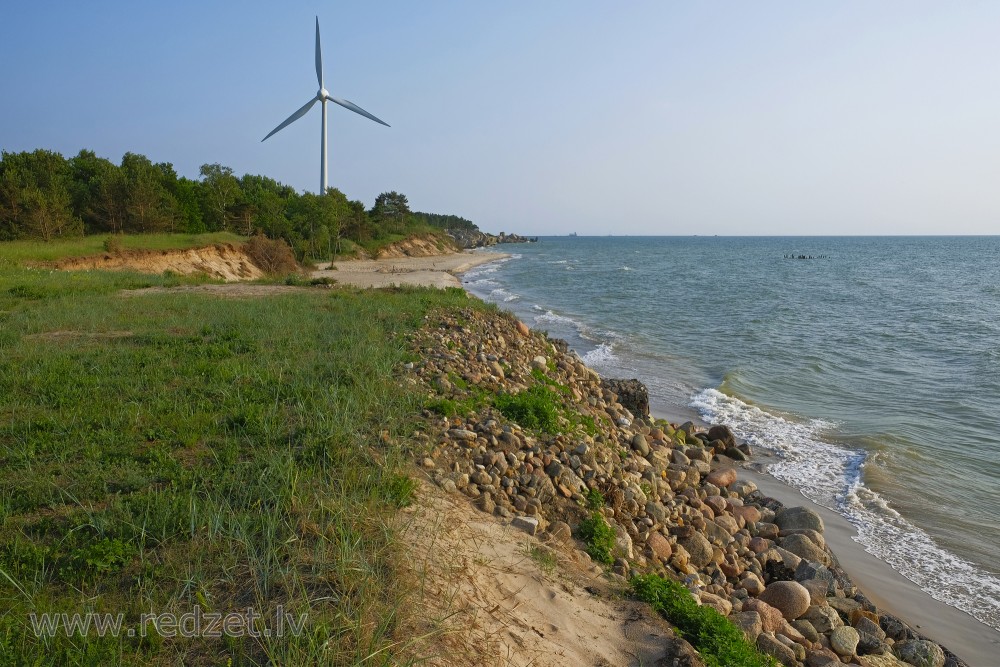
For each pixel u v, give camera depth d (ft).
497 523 21.86
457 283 178.70
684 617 18.71
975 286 182.29
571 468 28.68
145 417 24.09
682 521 30.35
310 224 231.30
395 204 403.75
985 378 66.85
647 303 142.10
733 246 648.79
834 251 485.97
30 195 136.67
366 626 13.23
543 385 41.22
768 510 35.42
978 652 24.72
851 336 94.73
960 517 35.81
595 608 18.43
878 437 47.98
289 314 50.03
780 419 53.93
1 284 65.57
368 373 32.55
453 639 14.16
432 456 24.54
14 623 12.46
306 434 22.86
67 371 30.09
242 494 18.15
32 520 16.60
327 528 16.53
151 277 91.40
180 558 15.15
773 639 21.57
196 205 206.39
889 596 28.40
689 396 61.77
